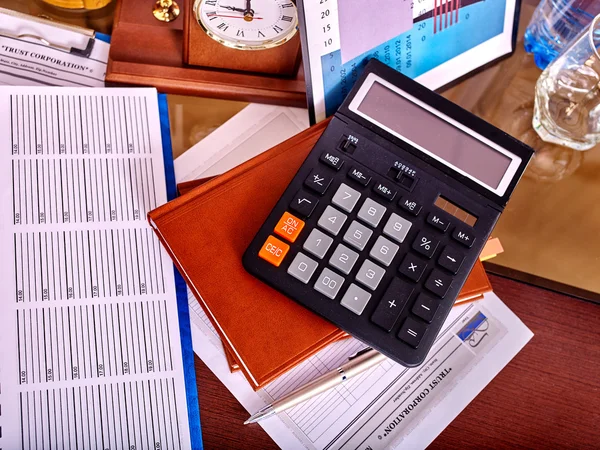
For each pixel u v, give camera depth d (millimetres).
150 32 589
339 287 462
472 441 533
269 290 469
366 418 528
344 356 544
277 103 616
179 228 478
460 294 514
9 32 599
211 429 516
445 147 506
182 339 521
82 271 524
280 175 500
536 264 581
